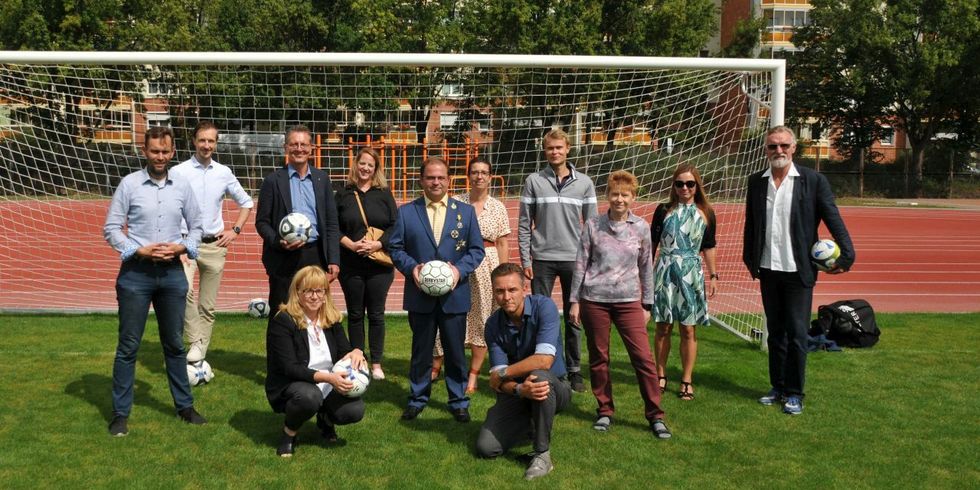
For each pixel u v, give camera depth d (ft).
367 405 16.71
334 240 17.08
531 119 44.83
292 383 13.42
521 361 13.87
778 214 16.65
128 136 38.99
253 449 13.84
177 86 36.29
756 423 15.64
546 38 77.97
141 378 18.20
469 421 15.69
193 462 13.17
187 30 80.59
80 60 21.66
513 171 48.11
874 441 14.57
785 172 16.69
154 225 14.47
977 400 17.10
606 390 15.42
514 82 46.32
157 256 14.17
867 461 13.55
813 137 102.63
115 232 14.23
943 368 19.75
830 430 15.17
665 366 18.71
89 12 72.90
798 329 16.31
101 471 12.70
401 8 80.69
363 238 18.31
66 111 37.19
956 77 89.71
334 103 47.11
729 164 29.53
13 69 32.24
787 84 100.07
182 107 37.63
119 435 14.39
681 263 17.11
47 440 14.08
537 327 13.94
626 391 17.98
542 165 46.26
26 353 20.21
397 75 47.62
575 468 13.17
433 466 13.20
